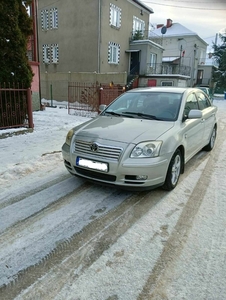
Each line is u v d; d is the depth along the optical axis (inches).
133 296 70.4
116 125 138.7
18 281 75.0
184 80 1001.5
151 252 88.4
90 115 426.3
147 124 139.3
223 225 105.7
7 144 228.1
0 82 256.4
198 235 98.5
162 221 108.3
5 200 124.0
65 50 818.2
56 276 77.1
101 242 93.5
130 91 184.4
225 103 915.4
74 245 91.6
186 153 154.0
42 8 845.2
